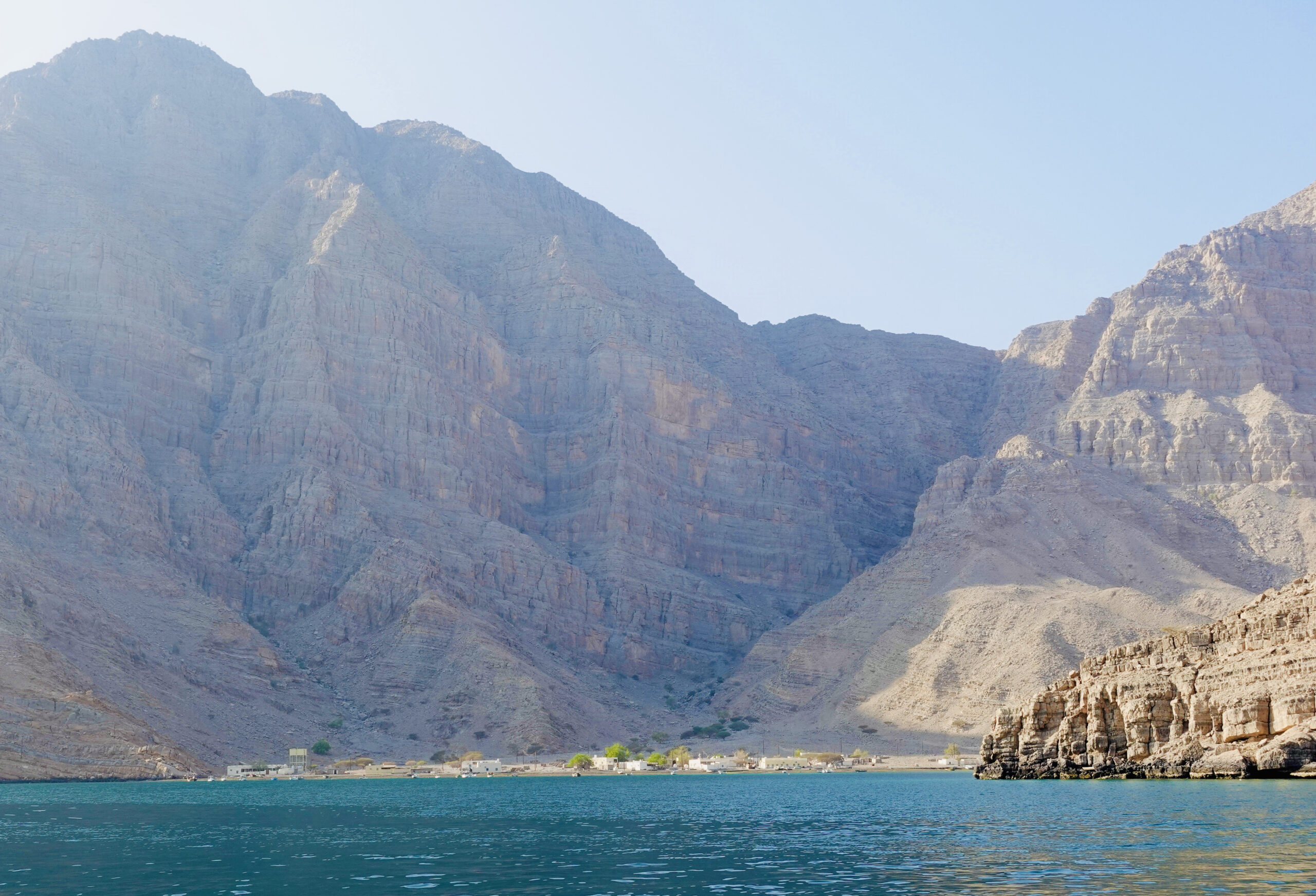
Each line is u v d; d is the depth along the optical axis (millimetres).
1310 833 77938
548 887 66938
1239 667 112688
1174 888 60906
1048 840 80812
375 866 76500
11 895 66750
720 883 67625
